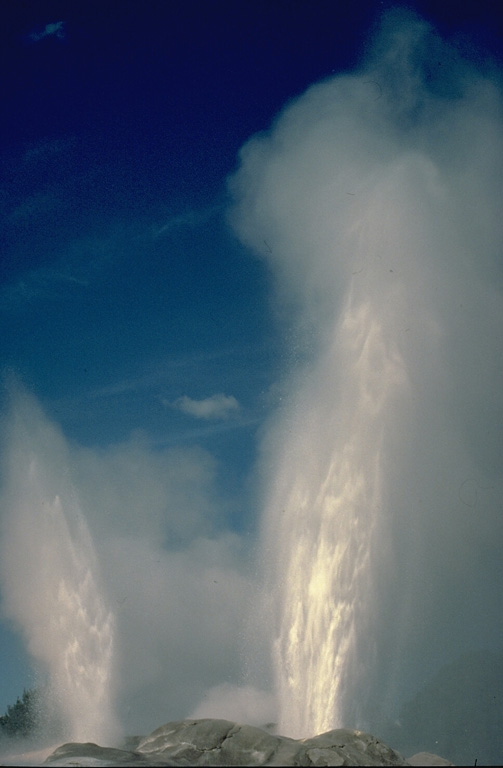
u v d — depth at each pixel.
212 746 44.06
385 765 43.69
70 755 43.72
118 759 42.66
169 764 40.84
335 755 42.62
